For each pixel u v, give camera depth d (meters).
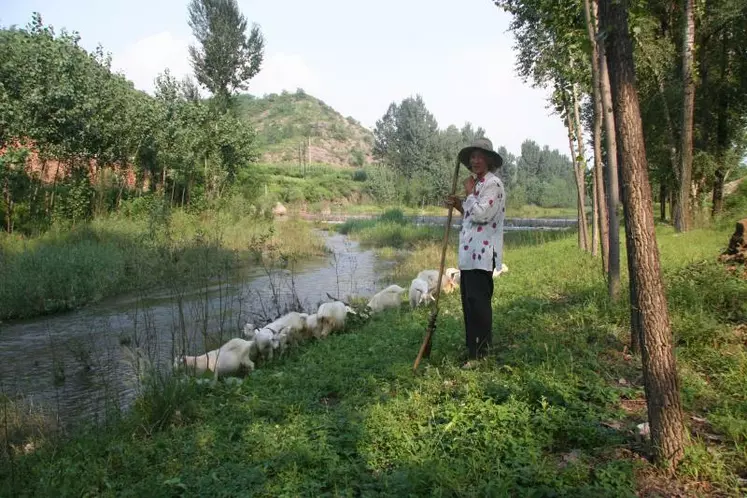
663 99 17.86
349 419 4.19
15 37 18.41
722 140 19.64
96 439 4.69
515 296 8.51
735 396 4.04
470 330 5.31
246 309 10.70
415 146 73.81
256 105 144.62
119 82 22.27
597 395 4.15
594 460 3.38
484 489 3.05
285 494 3.26
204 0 38.12
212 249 15.59
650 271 3.24
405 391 4.72
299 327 7.49
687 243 11.96
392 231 28.38
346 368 5.72
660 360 3.21
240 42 39.09
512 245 20.16
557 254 13.45
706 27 17.64
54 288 11.34
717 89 19.12
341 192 64.94
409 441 3.70
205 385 5.75
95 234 16.91
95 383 6.94
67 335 9.34
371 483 3.31
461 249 5.34
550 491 3.00
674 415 3.20
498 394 4.26
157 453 4.25
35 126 17.64
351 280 14.38
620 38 3.34
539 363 4.88
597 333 5.68
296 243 21.50
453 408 4.08
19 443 5.11
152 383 5.54
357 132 137.88
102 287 12.18
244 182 37.41
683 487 3.02
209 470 3.79
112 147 21.03
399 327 7.36
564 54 11.23
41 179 18.73
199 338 8.72
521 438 3.59
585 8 7.77
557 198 73.81
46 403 6.25
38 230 17.00
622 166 3.32
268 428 4.28
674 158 17.73
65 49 19.22
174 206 24.36
